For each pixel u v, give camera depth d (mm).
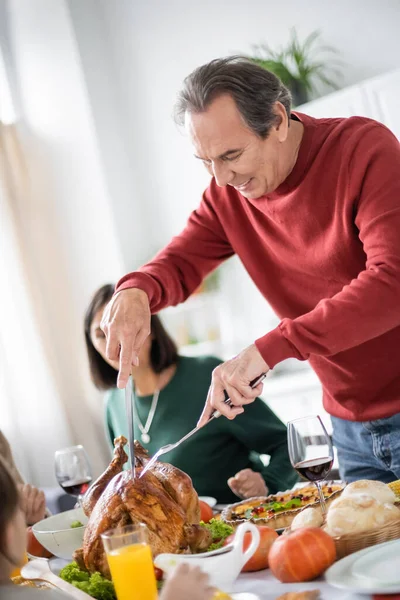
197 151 1640
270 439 2357
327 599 1089
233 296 4605
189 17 4551
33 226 4734
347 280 1806
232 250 2141
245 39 4312
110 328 1791
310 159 1727
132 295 1832
